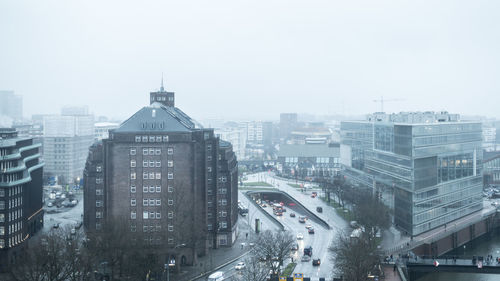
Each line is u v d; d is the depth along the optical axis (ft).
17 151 637.71
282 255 536.83
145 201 624.18
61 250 529.04
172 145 624.59
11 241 604.49
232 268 591.78
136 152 623.77
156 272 554.87
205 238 647.56
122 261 543.39
